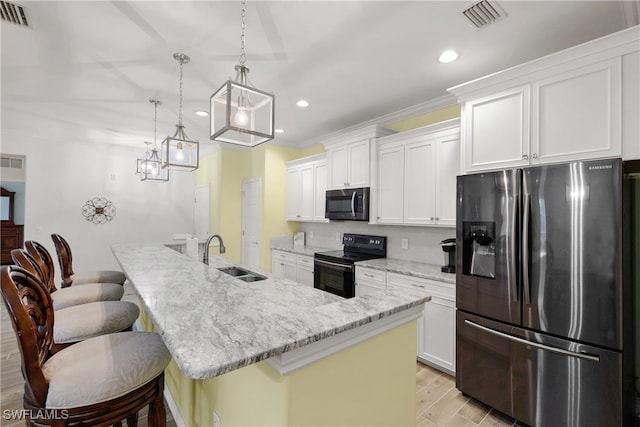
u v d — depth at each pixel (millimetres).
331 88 2900
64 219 5199
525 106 1985
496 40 2105
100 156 5523
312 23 1953
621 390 1536
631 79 1604
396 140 3209
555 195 1741
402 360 1301
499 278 1987
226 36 2113
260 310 1194
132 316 1861
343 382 1074
